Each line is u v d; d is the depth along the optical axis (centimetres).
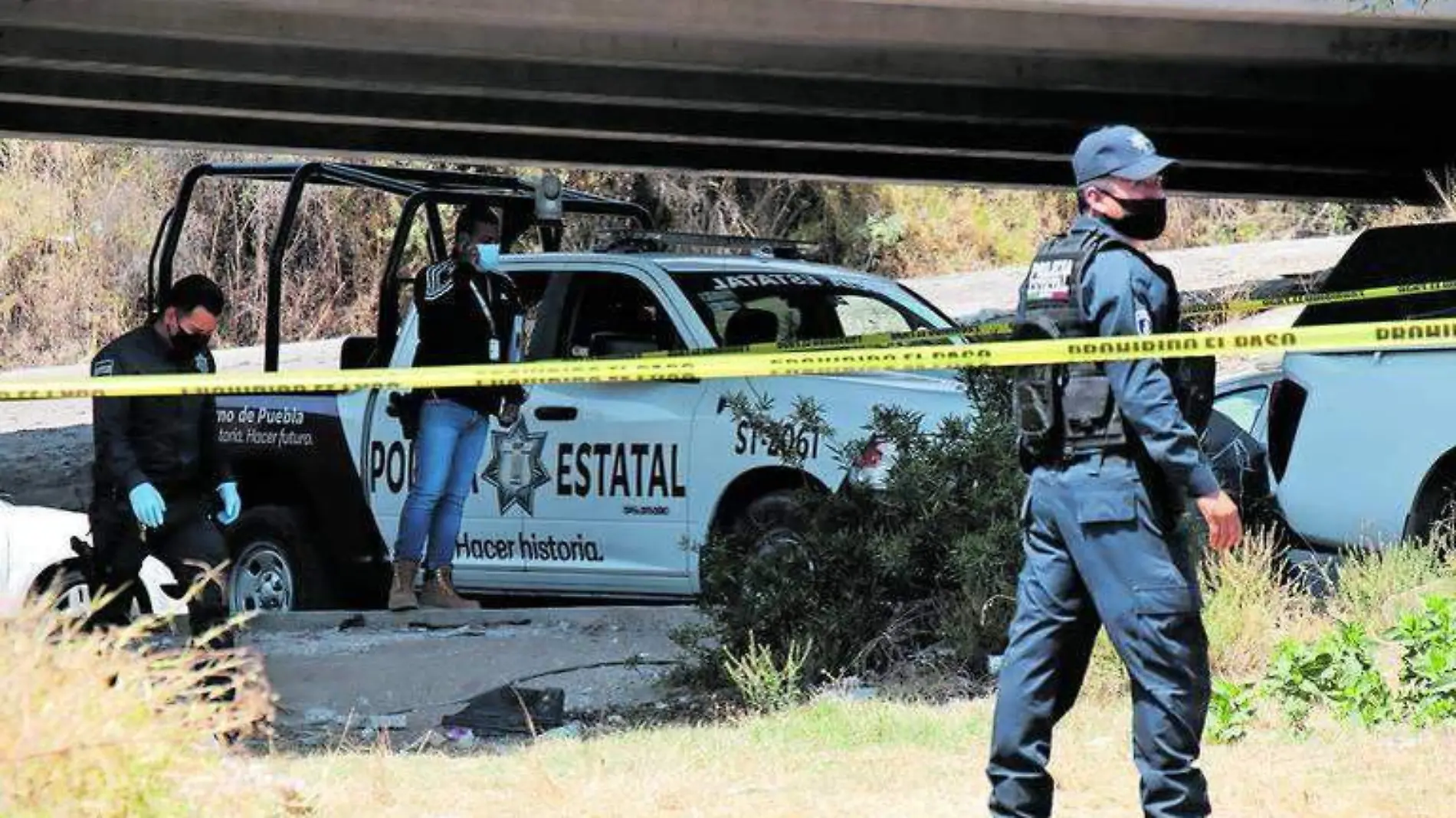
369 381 2053
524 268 3278
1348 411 2962
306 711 2584
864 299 3256
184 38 5375
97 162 10312
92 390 2042
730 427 2967
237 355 8450
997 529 2605
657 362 1986
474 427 3144
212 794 1481
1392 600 2627
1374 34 5666
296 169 3725
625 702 2581
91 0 5169
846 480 2788
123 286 10238
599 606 3197
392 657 2870
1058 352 1570
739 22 5303
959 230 10344
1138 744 1565
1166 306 1585
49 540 3503
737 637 2611
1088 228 1598
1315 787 1892
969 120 6400
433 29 5475
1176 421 1534
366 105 6216
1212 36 5609
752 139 6581
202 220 10181
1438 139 6888
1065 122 6372
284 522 3400
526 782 2011
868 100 6125
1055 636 1611
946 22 5456
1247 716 2142
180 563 2294
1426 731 2108
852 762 2086
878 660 2631
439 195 3581
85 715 1373
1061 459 1578
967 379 2838
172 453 2294
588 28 5372
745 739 2216
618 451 3064
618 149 7138
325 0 5056
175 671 1498
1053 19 5516
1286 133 6638
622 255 3219
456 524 3159
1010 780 1617
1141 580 1547
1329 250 7981
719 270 3203
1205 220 10262
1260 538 2756
